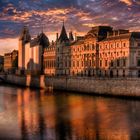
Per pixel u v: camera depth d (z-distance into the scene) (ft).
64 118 364.17
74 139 272.31
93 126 320.29
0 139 272.72
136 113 392.47
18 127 315.78
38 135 284.61
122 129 307.17
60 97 593.01
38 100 549.13
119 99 538.06
